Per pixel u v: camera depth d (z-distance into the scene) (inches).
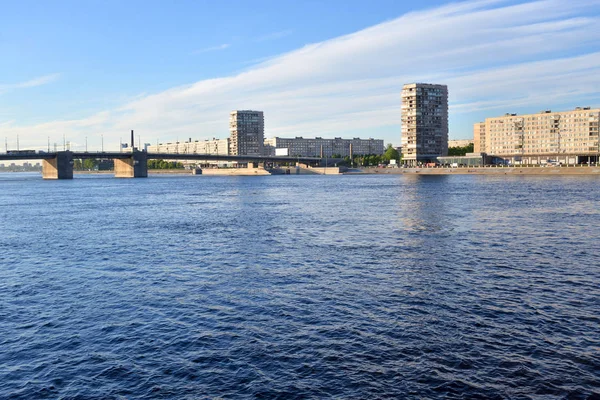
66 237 2285.9
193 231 2400.3
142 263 1657.2
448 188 5457.7
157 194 5502.0
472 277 1380.4
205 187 7017.7
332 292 1248.8
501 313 1066.7
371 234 2177.7
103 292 1300.4
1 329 1038.4
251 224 2613.2
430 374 794.8
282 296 1221.7
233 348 910.4
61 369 848.9
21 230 2556.6
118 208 3799.2
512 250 1763.0
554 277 1370.6
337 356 865.5
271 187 6727.4
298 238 2106.3
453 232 2194.9
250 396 743.7
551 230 2209.6
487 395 731.4
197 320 1062.4
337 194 4933.6
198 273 1489.9
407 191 5132.9
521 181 6658.5
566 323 1000.9
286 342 930.7
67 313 1133.7
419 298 1184.8
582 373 789.2
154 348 922.1
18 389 784.9
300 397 737.0
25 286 1379.2
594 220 2512.3
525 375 785.6
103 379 809.5
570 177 7544.3
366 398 730.8
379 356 862.5
